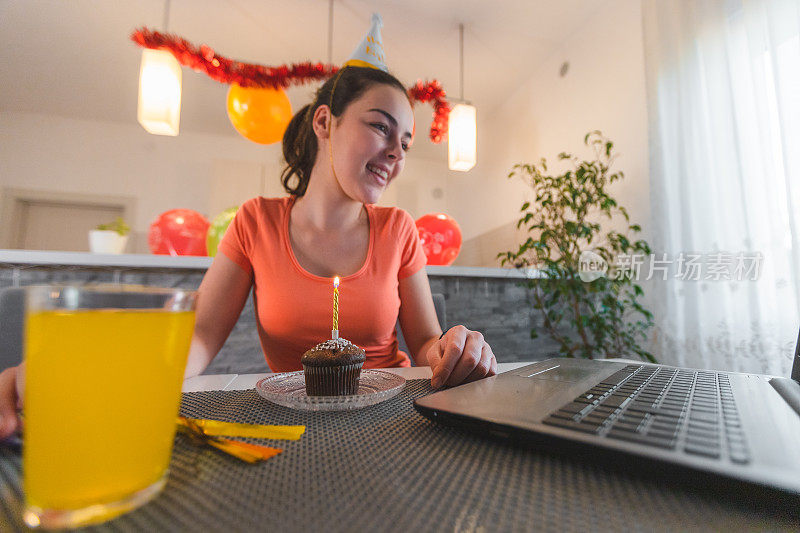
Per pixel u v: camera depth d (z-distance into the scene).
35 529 0.17
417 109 3.71
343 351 0.51
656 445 0.22
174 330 0.22
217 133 4.30
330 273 0.88
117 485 0.19
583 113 2.58
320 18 2.59
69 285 0.20
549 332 1.96
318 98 0.92
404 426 0.33
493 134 3.79
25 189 3.84
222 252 0.88
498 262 3.60
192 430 0.29
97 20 2.62
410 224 0.99
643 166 2.08
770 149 1.40
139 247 4.05
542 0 2.41
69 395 0.19
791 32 1.34
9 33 2.74
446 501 0.20
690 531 0.18
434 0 2.43
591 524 0.18
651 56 1.90
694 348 1.62
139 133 4.18
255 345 1.52
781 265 1.35
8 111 3.84
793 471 0.19
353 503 0.20
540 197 2.20
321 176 0.88
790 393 0.34
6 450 0.26
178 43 2.00
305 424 0.34
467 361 0.48
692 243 1.66
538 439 0.26
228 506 0.20
